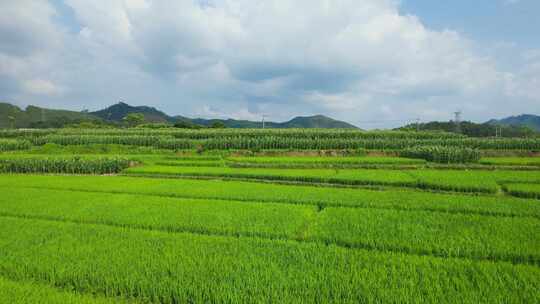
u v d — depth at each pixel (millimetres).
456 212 13367
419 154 36781
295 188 19078
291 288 6543
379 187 21234
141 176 26547
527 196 17625
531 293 6230
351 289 6414
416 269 7395
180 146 48844
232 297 6117
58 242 9250
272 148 47500
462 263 7711
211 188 19125
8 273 7348
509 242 9062
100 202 14984
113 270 7273
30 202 14922
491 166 30562
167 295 6332
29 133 66188
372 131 66312
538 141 42844
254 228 10578
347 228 10688
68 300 6148
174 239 9523
